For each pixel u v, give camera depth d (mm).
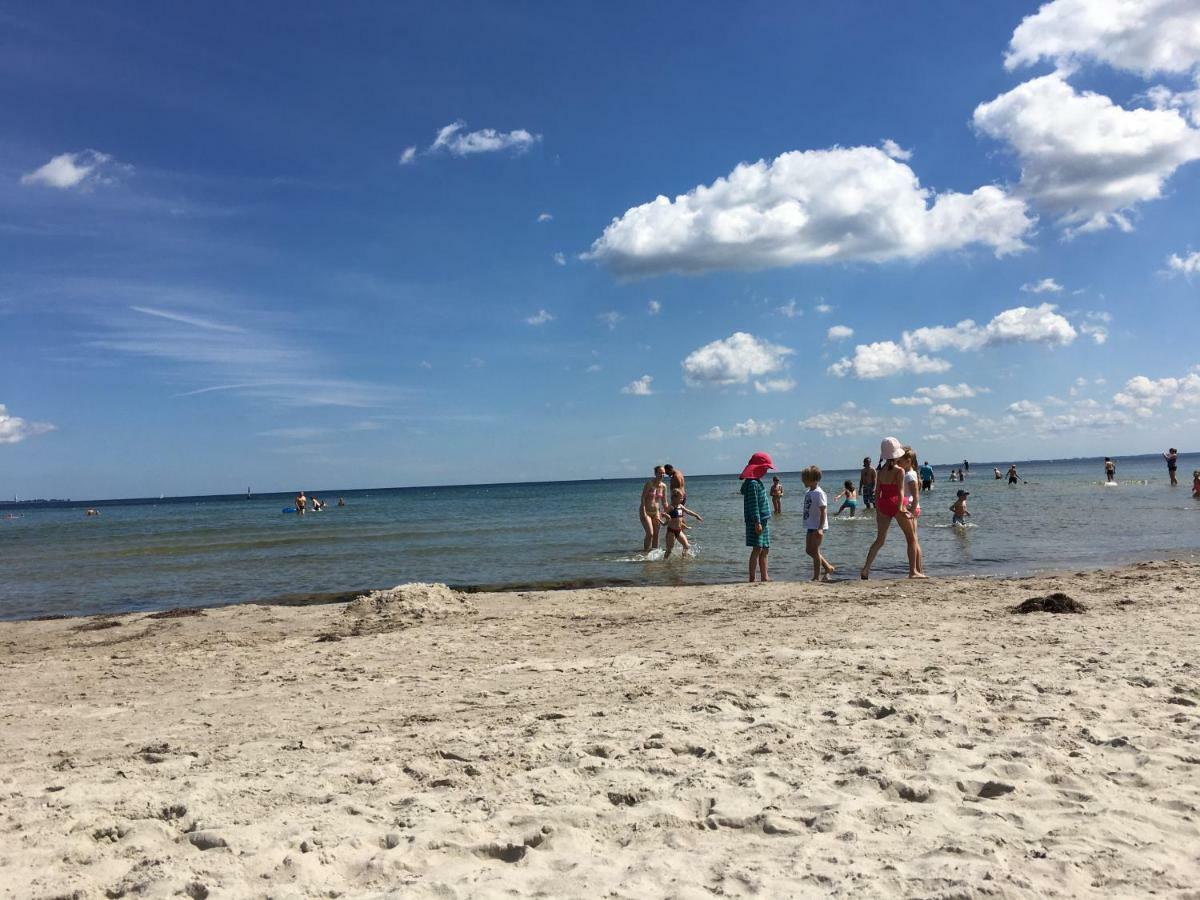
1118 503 31062
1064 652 6551
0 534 41688
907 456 13383
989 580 12031
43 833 3449
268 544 26922
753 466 13375
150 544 29016
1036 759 4016
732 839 3268
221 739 5250
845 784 3797
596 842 3264
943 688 5449
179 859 3129
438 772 4203
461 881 2881
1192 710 4812
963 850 3043
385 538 27688
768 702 5344
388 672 7445
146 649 9664
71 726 5965
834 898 2691
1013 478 55219
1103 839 3160
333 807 3658
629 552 19859
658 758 4266
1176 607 8633
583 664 7223
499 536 26766
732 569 15953
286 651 8992
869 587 11820
